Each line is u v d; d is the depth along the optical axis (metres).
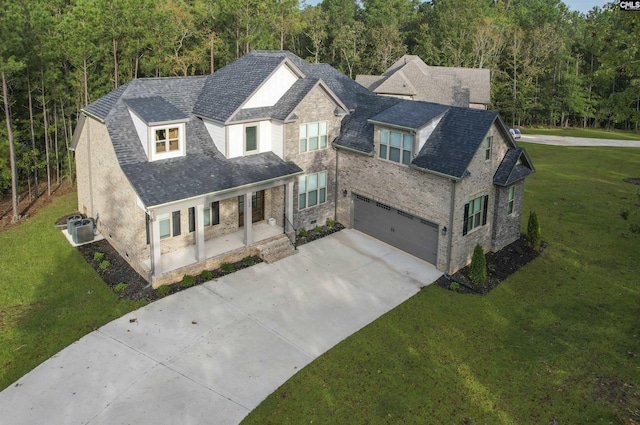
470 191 21.47
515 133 63.66
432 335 17.33
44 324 17.36
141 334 16.94
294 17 64.12
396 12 103.31
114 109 21.67
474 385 14.84
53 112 34.31
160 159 20.98
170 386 14.51
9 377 14.77
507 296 20.09
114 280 20.36
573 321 18.33
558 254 24.05
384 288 20.55
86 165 25.16
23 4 27.33
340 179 26.25
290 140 23.56
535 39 80.44
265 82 23.17
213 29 53.03
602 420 13.50
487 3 113.25
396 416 13.55
